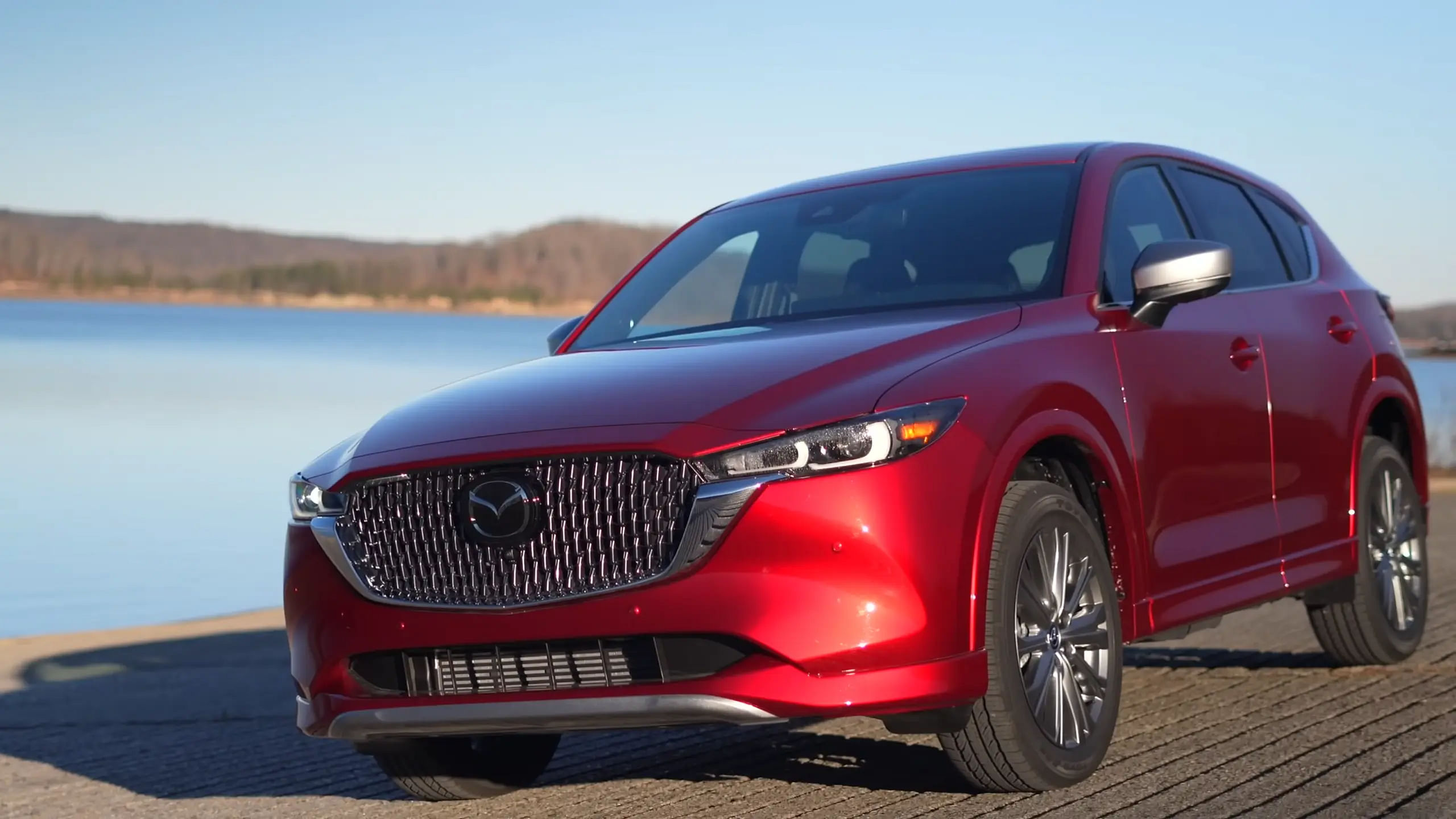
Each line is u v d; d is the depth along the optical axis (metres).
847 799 6.80
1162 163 8.90
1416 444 10.38
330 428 72.25
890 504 5.91
